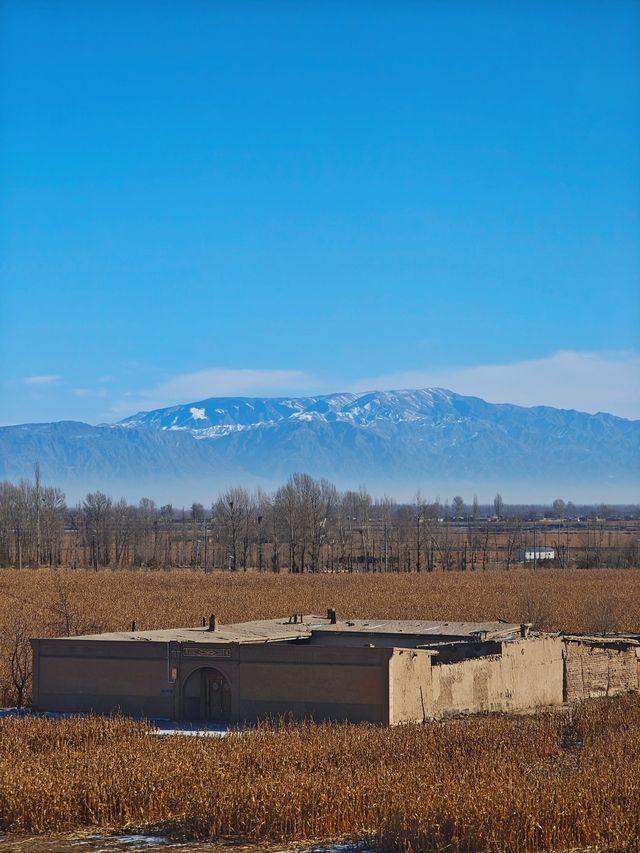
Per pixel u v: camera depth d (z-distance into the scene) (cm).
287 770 5497
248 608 15938
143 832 4869
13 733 6788
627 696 9406
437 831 4516
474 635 8888
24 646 9912
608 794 4859
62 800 5072
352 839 4681
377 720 7538
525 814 4481
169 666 8050
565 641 9331
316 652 7731
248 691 7875
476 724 7125
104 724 7075
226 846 4638
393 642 9112
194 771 5447
